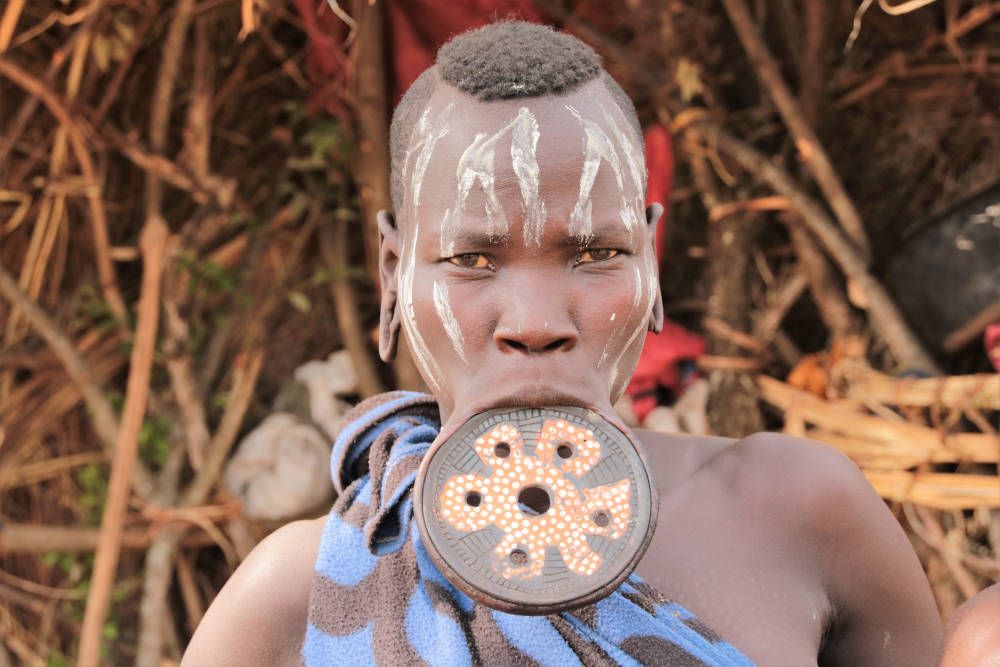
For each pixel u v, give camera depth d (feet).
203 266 8.61
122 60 8.25
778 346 8.84
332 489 8.63
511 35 3.41
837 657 3.91
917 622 3.87
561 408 3.14
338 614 3.51
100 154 8.61
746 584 3.64
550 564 2.98
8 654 8.82
